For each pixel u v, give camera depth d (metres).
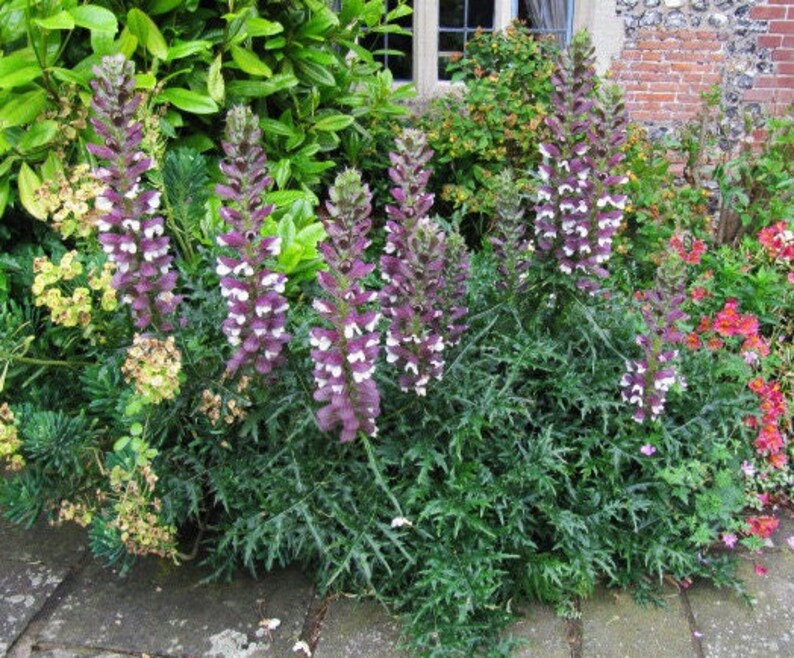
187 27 3.14
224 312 2.54
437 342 2.14
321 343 2.01
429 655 2.14
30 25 2.70
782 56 5.08
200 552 2.56
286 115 3.44
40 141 2.74
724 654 2.21
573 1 5.14
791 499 2.89
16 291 2.94
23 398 2.67
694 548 2.49
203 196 2.93
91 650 2.21
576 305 2.60
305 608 2.36
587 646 2.23
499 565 2.34
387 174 4.40
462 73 4.68
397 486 2.29
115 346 2.48
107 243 2.17
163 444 2.44
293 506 2.18
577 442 2.52
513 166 4.45
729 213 4.05
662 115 5.28
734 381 3.00
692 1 5.02
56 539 2.63
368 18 3.83
